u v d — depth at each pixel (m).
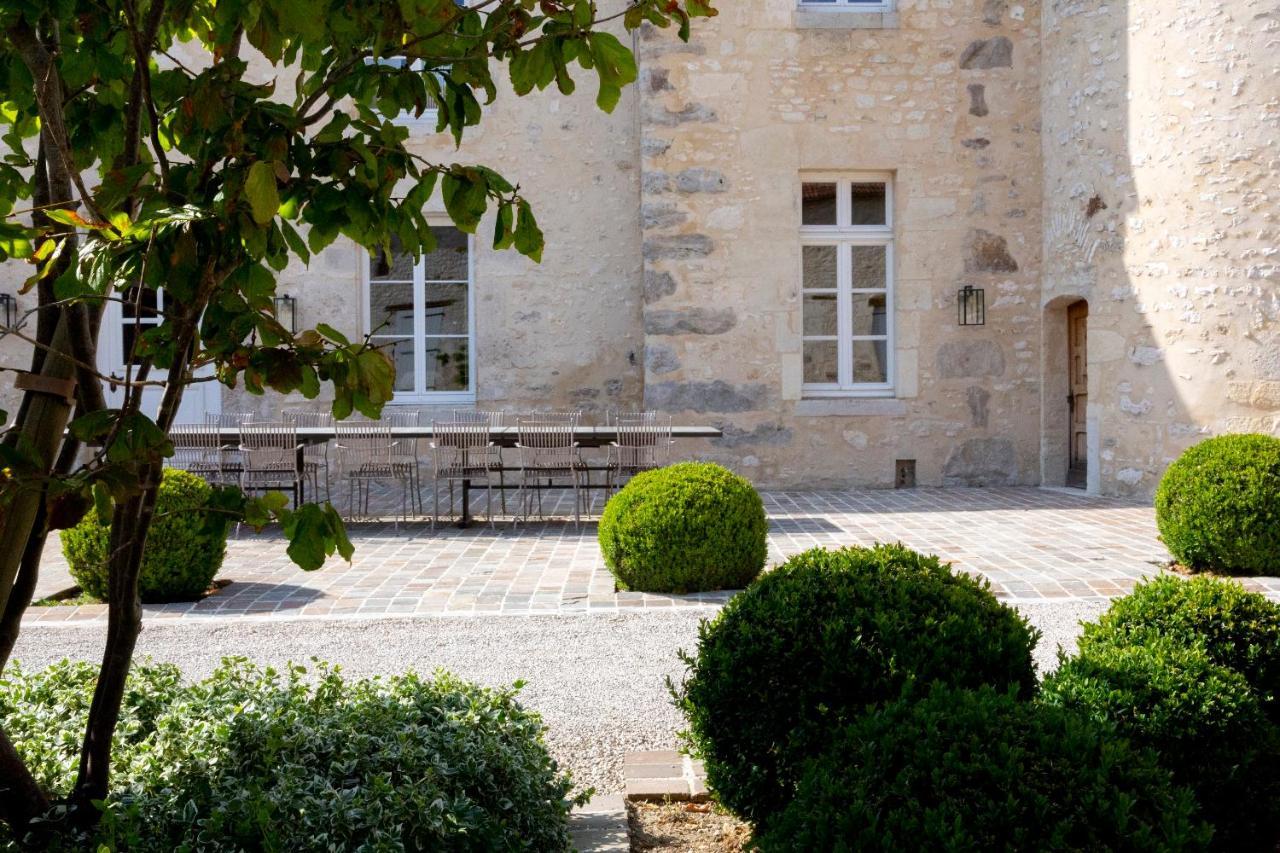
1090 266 10.81
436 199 12.34
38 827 2.23
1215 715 2.98
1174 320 10.00
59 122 2.04
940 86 11.76
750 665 2.97
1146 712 2.99
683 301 11.69
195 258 1.78
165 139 2.34
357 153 2.06
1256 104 9.54
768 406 11.73
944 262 11.79
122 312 12.19
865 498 10.95
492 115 12.48
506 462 12.45
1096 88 10.69
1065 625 5.65
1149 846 1.97
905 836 2.00
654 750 4.07
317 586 6.96
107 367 12.14
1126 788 2.10
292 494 11.38
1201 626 3.36
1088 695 3.02
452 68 2.26
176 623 5.95
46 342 2.24
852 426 11.77
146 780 2.39
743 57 11.70
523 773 2.76
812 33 11.71
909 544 8.12
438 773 2.52
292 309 12.18
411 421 12.06
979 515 9.62
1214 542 6.85
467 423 11.73
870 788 2.14
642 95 11.69
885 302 12.07
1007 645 2.96
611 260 12.55
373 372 2.01
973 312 11.75
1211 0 9.70
